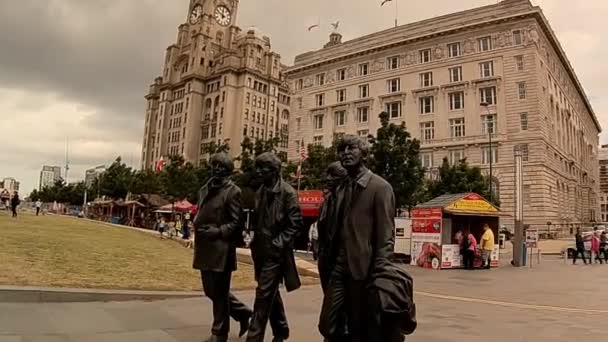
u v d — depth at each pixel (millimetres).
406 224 22453
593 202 90438
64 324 5734
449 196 21141
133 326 5859
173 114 121375
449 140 55812
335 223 3512
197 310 7125
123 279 9148
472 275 16719
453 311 8625
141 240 22031
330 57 68938
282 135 105625
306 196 24859
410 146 29625
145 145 130000
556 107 59500
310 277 12859
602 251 25062
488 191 41938
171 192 58438
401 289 3072
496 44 54250
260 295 4738
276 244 4793
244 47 114062
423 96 59000
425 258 19922
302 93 72062
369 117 63375
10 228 19953
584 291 12195
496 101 53312
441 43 58750
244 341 5504
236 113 109438
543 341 6195
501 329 6973
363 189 3400
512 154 51188
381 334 3096
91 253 12922
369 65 65125
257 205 5000
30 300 6969
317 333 6051
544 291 12133
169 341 5184
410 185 28953
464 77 56156
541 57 53656
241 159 44844
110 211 65375
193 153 112625
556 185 54875
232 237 5145
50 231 20375
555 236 48688
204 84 117000
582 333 6801
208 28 120250
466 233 21375
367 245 3275
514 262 22266
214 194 5199
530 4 52156
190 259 14727
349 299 3318
